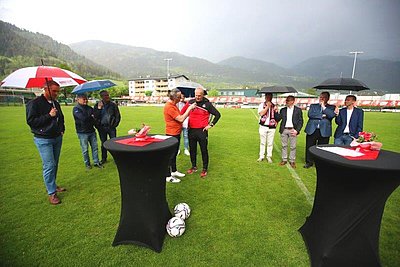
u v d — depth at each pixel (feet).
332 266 6.74
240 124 45.55
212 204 11.08
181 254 7.60
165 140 8.41
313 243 7.48
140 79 292.40
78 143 24.77
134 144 7.63
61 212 10.25
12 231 8.79
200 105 14.05
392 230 9.05
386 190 6.05
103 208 10.64
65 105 121.80
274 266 7.13
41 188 12.82
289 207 10.87
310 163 16.96
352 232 6.53
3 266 7.04
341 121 14.92
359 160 6.21
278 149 23.39
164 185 8.46
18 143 24.32
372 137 7.45
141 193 7.60
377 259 6.70
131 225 7.91
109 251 7.73
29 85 9.78
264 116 17.66
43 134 10.31
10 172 15.38
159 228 8.07
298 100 156.46
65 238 8.39
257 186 13.37
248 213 10.26
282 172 15.88
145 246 7.89
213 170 16.26
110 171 15.71
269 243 8.19
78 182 13.76
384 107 133.80
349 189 6.30
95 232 8.78
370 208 6.26
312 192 12.60
